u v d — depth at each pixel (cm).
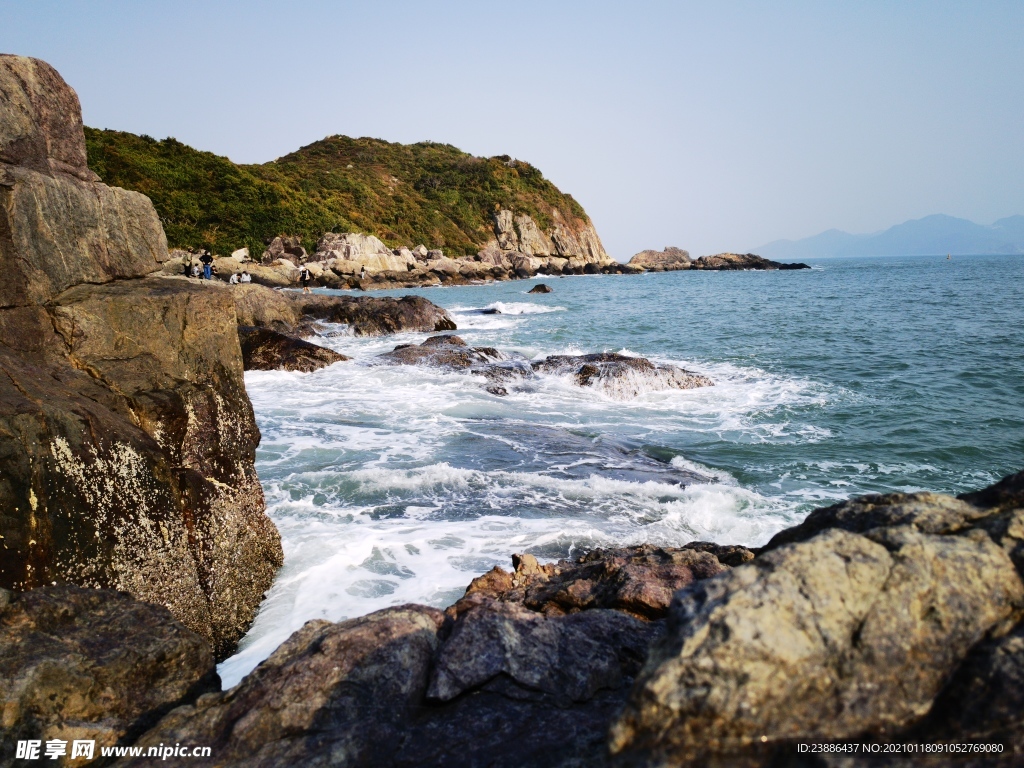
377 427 1274
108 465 538
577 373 1662
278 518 841
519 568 623
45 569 483
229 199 6425
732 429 1287
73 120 674
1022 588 307
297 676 386
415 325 2869
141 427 605
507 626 422
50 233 613
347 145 10581
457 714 375
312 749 343
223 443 685
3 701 379
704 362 1988
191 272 2473
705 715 263
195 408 657
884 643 283
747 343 2355
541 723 364
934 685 281
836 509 392
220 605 610
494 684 393
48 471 493
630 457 1113
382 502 894
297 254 6391
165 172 6191
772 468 1060
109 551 525
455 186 9912
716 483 992
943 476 1012
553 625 435
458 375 1719
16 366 544
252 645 584
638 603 504
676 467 1066
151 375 642
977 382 1616
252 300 2552
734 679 266
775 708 267
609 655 419
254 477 728
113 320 627
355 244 6538
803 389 1598
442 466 1012
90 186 677
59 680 399
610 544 758
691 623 284
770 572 300
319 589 670
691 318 3256
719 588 299
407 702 380
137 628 458
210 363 700
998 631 293
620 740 269
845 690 274
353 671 388
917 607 294
